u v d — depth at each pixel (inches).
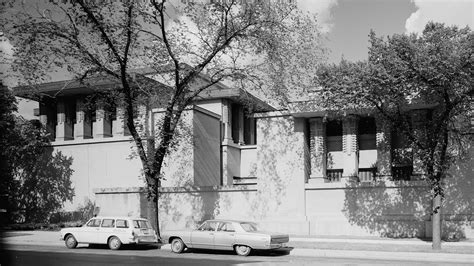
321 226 1147.9
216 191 1248.2
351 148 1198.9
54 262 693.3
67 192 1587.1
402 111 1042.1
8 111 1517.0
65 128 1694.1
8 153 1551.4
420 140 1070.4
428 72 802.8
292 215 1182.3
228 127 1648.6
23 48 924.6
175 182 1379.2
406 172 1179.3
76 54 959.6
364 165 1239.5
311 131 1225.4
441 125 900.0
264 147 1238.9
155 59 1023.0
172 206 1280.8
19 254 815.7
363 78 872.3
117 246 902.4
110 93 1139.9
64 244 1028.5
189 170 1366.9
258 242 791.1
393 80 837.2
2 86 1422.2
